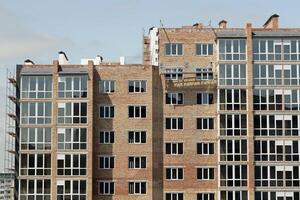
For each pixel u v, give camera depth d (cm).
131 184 9894
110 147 9950
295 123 9862
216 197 9869
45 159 9794
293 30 10069
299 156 9788
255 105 9875
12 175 10744
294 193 9700
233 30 10169
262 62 9944
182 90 10138
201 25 10531
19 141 9838
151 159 9925
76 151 9756
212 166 9962
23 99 9912
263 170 9750
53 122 9831
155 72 10150
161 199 9894
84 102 9856
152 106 10038
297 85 9919
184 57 10212
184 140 10025
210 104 10100
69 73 9912
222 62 9912
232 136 9800
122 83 10088
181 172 9962
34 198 9719
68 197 9675
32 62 10844
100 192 9869
